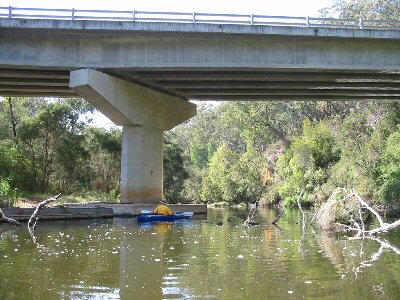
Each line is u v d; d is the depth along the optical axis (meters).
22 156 36.50
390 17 42.72
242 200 53.62
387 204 26.53
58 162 42.56
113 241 15.55
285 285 9.02
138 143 30.83
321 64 27.97
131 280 9.44
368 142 33.66
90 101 28.77
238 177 53.41
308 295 8.27
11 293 8.33
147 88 31.16
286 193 46.28
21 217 22.22
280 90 33.84
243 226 21.61
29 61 27.06
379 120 36.78
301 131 62.59
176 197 58.38
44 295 8.23
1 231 18.03
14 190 29.08
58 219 23.81
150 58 27.64
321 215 21.75
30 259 11.66
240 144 85.31
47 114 40.19
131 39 27.64
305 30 27.02
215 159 61.84
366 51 28.31
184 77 30.02
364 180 28.77
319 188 37.97
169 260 11.77
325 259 11.88
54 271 10.22
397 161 27.50
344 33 27.28
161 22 26.34
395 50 28.45
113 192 43.72
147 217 24.36
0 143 35.62
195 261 11.65
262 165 56.31
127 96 29.47
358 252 13.02
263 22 26.86
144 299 8.05
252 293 8.42
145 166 30.95
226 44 27.80
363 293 8.39
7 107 43.81
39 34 26.92
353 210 20.42
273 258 12.07
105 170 48.34
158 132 32.34
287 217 28.12
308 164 43.25
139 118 30.45
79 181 45.91
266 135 61.50
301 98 36.72
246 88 33.06
